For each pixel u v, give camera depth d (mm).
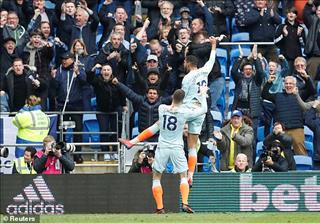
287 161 49312
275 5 65688
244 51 61656
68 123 54688
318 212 44500
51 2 65438
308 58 60531
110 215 42281
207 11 60000
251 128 51125
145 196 44812
